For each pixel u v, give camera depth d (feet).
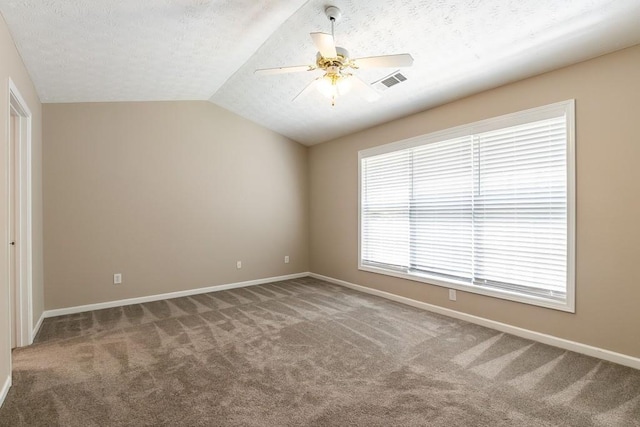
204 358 8.63
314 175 19.07
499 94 10.55
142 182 14.26
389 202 14.58
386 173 14.74
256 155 17.56
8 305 7.23
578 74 8.79
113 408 6.41
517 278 10.19
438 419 6.04
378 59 7.59
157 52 10.32
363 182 15.93
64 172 12.67
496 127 10.58
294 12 8.81
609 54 8.25
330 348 9.23
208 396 6.82
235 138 16.81
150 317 12.10
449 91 11.30
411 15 8.30
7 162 7.42
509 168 10.34
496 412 6.24
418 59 9.93
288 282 17.94
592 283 8.57
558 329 9.21
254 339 9.91
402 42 9.31
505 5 7.47
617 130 8.14
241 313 12.49
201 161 15.76
